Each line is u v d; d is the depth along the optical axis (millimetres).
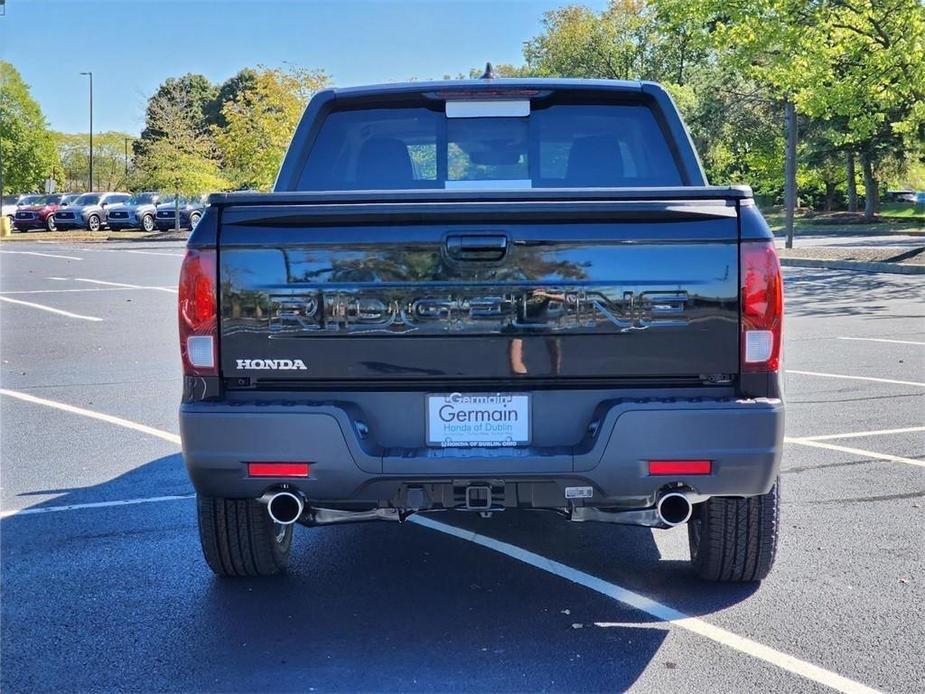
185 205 47094
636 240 3668
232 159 44125
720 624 4051
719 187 3715
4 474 6484
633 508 3846
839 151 45719
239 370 3750
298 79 43188
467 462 3662
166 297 18141
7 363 10922
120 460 6836
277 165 42500
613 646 3861
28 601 4375
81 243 38688
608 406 3688
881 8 20859
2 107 69062
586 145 5117
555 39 59188
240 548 4398
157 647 3904
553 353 3711
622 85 5031
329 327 3717
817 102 21922
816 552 4871
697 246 3664
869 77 21406
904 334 12336
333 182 5133
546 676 3615
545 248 3676
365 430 3760
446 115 5113
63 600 4387
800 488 5957
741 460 3668
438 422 3754
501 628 4051
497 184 5121
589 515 3994
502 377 3734
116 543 5148
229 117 43750
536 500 3812
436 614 4203
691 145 5027
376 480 3701
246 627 4090
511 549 5051
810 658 3730
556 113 5117
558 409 3750
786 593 4371
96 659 3803
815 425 7551
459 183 5129
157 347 12055
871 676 3584
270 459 3697
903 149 43250
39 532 5324
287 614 4223
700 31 23188
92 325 14141
